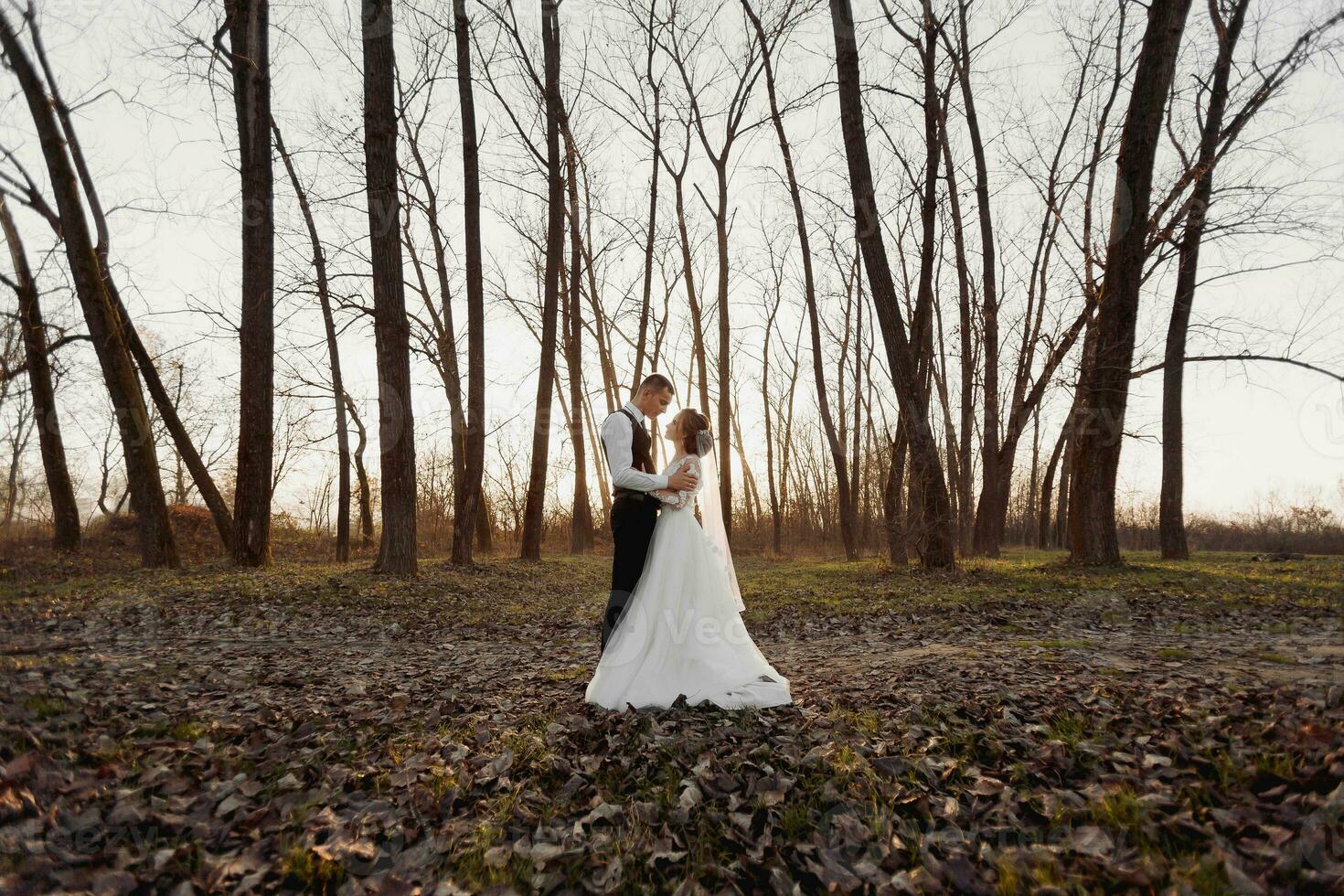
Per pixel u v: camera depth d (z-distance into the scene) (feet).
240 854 8.21
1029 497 114.32
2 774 9.04
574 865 8.07
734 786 9.75
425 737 12.25
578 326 72.23
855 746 10.99
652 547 14.62
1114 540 41.81
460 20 51.62
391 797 9.76
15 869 7.43
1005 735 10.86
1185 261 48.80
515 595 39.37
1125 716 11.08
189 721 12.46
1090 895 6.96
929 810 8.79
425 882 7.75
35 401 41.96
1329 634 18.78
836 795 9.29
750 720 12.55
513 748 11.54
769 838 8.45
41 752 10.07
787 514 123.03
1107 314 41.11
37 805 8.71
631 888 7.70
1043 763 9.68
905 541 43.73
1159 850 7.38
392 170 39.37
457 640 26.48
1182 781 8.72
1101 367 41.32
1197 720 10.48
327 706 14.47
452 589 38.04
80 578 33.76
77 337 43.60
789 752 10.85
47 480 43.91
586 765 10.78
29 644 18.99
